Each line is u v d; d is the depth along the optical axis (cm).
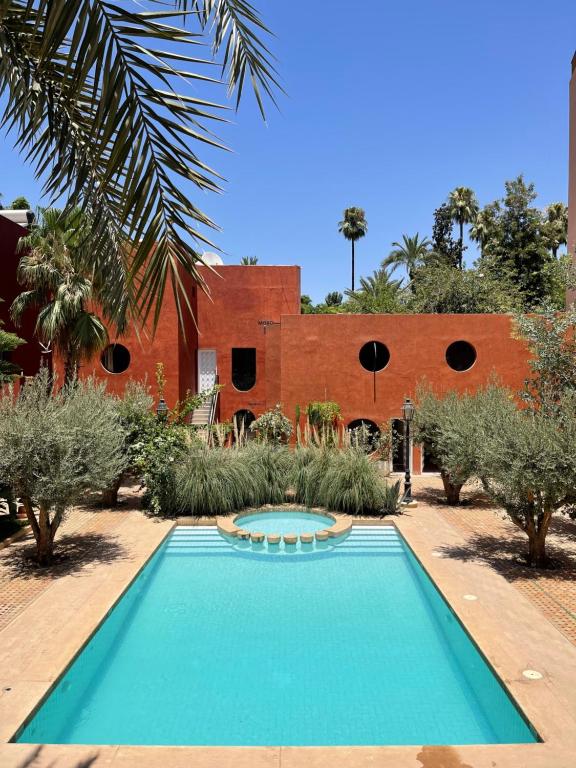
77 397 841
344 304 3591
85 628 568
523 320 1114
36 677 468
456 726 436
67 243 1192
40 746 384
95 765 364
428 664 539
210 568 831
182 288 304
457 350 1670
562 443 699
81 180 315
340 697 478
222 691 488
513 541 905
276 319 1952
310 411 1469
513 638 547
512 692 447
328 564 850
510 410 829
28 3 232
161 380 1391
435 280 2411
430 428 1170
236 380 1958
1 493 871
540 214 2755
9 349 1019
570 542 896
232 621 639
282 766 365
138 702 472
